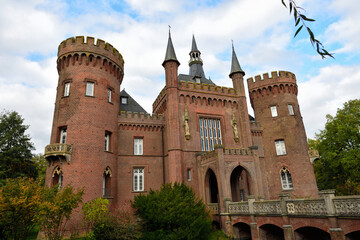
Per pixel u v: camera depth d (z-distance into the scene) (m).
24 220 17.09
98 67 27.62
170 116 29.88
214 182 31.30
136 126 30.58
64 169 23.28
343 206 14.12
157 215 18.33
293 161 32.09
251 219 20.91
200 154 28.98
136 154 29.89
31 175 35.88
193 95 32.28
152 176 29.48
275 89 35.66
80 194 18.83
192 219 18.78
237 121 33.62
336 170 38.69
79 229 21.67
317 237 17.92
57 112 26.09
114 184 26.83
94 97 26.47
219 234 23.28
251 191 26.16
